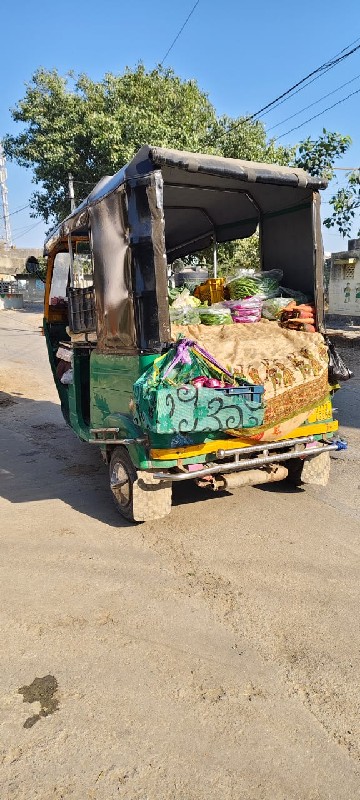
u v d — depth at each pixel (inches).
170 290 208.7
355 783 88.3
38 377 514.3
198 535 175.8
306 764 91.8
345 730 98.3
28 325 956.6
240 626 128.0
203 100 845.2
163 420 138.7
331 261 864.3
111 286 173.9
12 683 112.2
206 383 148.2
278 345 174.9
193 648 121.2
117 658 118.9
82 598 142.3
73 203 813.9
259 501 201.5
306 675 111.8
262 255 232.2
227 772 90.6
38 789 88.1
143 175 152.6
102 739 97.7
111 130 747.4
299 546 166.1
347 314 853.8
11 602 141.6
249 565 155.4
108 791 87.5
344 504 196.4
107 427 183.9
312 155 436.1
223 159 165.8
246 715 102.3
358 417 316.2
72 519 193.9
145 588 145.8
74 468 254.8
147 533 178.9
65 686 111.0
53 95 865.5
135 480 173.5
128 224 159.3
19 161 941.8
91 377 199.6
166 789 87.7
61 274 287.1
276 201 211.3
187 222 253.6
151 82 808.3
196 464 160.1
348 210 447.8
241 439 164.7
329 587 142.8
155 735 98.3
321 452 182.2
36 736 98.7
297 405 166.4
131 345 164.7
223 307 199.6
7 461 270.4
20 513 201.9
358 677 110.9
